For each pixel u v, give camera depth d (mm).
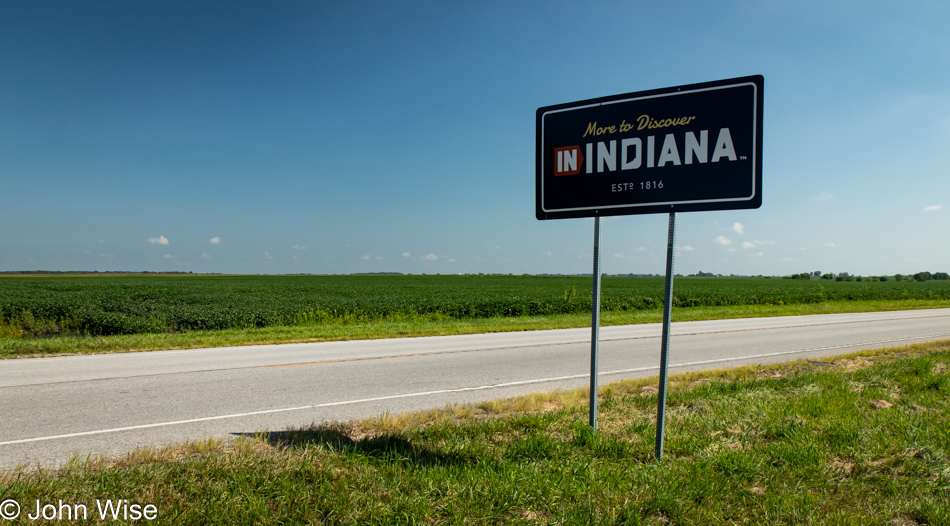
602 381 7574
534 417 4801
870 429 4328
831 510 2908
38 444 4438
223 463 3500
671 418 4820
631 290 44469
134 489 3066
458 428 4512
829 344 12141
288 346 11195
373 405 5988
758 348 11375
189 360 9070
